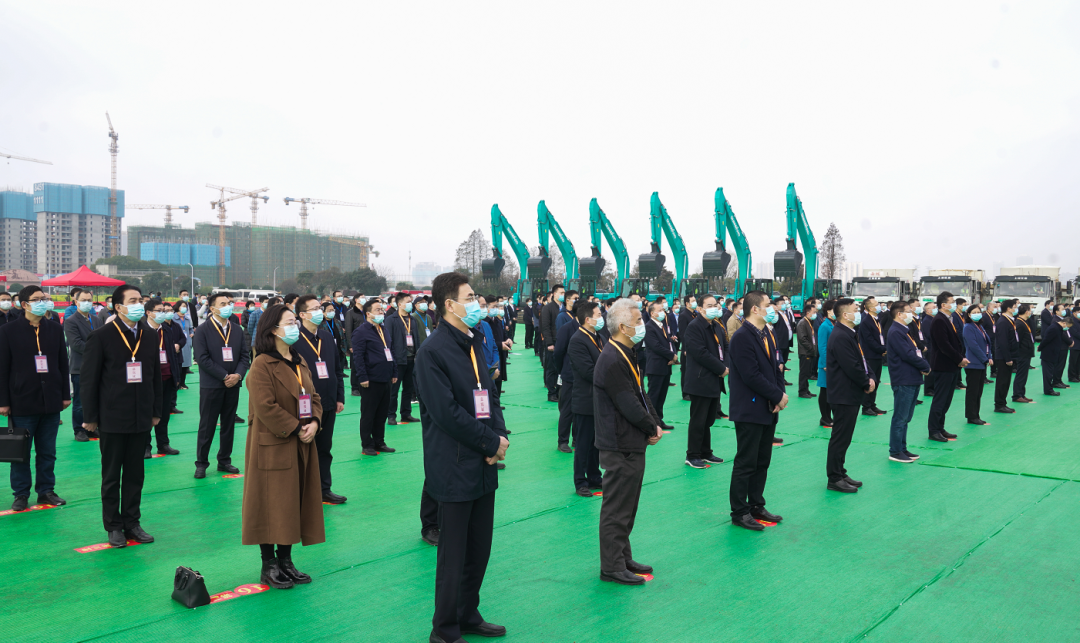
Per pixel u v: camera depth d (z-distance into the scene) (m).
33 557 4.59
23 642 3.38
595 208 31.20
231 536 5.08
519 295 34.38
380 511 5.76
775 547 4.90
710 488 6.53
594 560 4.67
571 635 3.56
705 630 3.61
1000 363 10.91
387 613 3.79
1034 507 5.86
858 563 4.58
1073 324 15.48
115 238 158.38
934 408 8.76
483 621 3.57
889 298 24.84
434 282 3.51
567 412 8.09
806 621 3.71
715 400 7.50
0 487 6.25
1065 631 3.61
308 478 4.21
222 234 148.12
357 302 12.92
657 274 30.22
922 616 3.78
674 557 4.71
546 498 6.20
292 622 3.66
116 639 3.44
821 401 9.75
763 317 5.36
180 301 15.18
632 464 4.26
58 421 5.89
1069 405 11.86
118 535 4.82
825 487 6.56
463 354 3.48
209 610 3.79
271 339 4.09
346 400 12.16
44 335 5.70
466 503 3.38
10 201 156.38
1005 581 4.27
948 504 5.96
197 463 6.79
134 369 4.86
